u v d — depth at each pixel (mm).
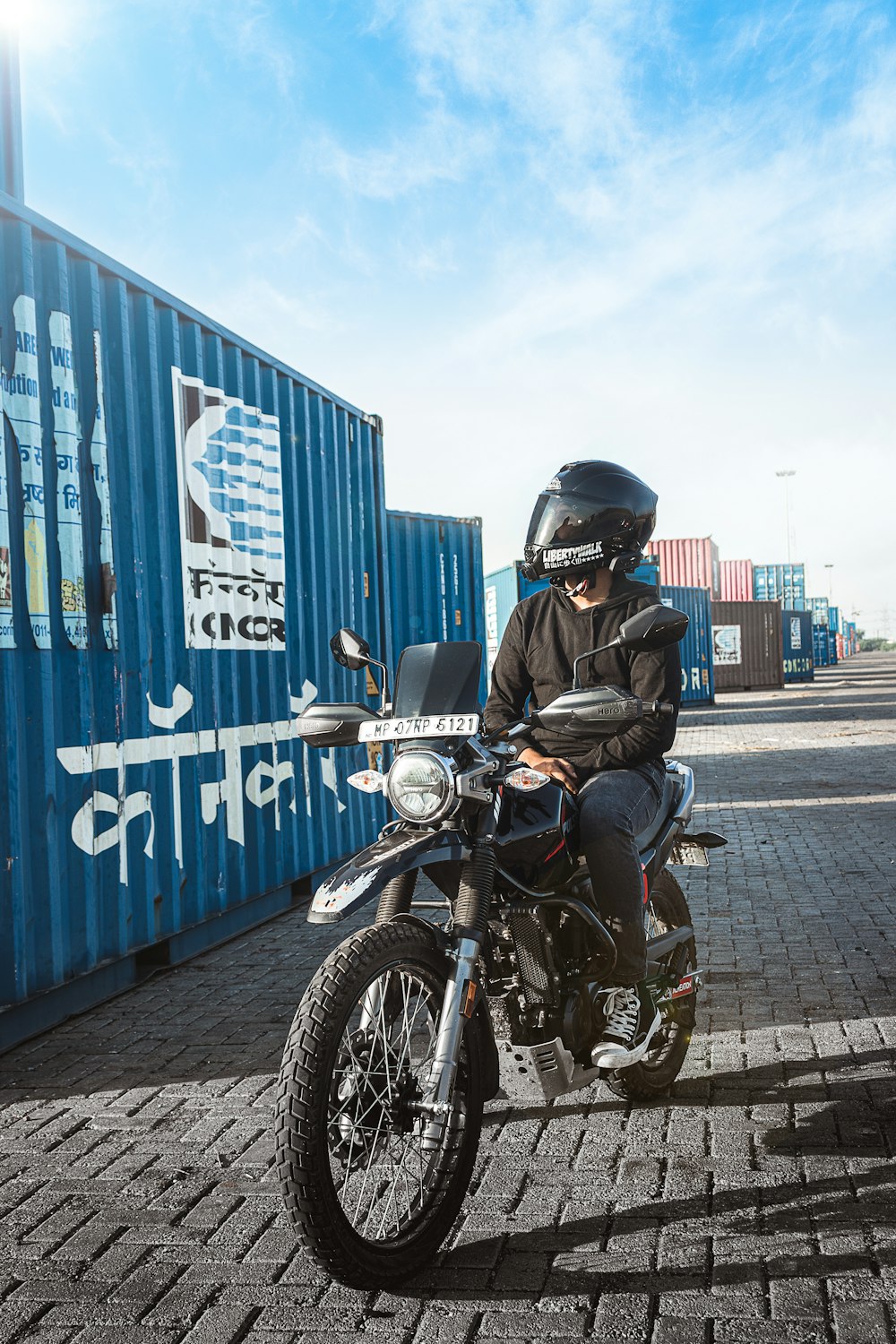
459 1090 2906
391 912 2889
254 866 6918
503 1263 2822
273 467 7410
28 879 4859
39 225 5012
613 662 3535
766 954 5633
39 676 4918
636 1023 3279
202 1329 2590
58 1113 3996
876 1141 3408
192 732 6246
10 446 4805
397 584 11086
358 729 2945
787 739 18875
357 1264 2568
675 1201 3098
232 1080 4258
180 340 6375
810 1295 2604
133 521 5719
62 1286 2801
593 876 3234
